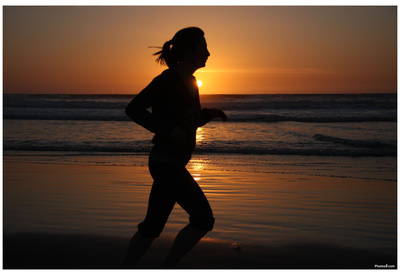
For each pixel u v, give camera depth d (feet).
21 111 79.00
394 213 14.29
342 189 18.65
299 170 24.59
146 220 7.98
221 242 10.79
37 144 36.70
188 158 7.72
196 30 7.81
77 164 26.37
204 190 18.24
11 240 10.71
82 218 13.20
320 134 44.06
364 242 10.94
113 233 11.48
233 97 164.25
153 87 7.40
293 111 92.07
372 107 98.07
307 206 15.28
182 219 13.14
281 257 9.68
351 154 31.60
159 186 7.73
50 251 9.86
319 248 10.39
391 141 38.81
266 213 14.14
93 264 9.00
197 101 7.84
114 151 33.35
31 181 20.24
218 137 42.73
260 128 53.26
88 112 77.97
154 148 7.66
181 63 7.81
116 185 19.25
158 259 9.41
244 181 20.59
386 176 22.57
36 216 13.41
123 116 66.44
